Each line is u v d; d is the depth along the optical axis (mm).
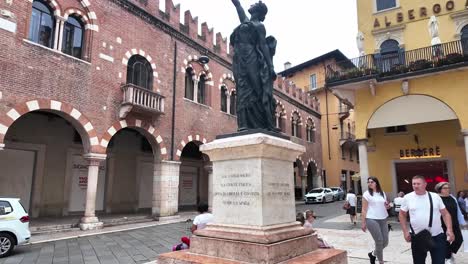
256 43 6508
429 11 19297
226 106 25375
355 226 15516
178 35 21156
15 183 16984
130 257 9508
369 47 20547
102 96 16234
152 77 19094
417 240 5512
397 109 17344
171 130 19828
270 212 5207
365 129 17859
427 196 5598
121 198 21688
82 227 14539
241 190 5340
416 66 16516
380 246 7059
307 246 5445
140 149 23422
